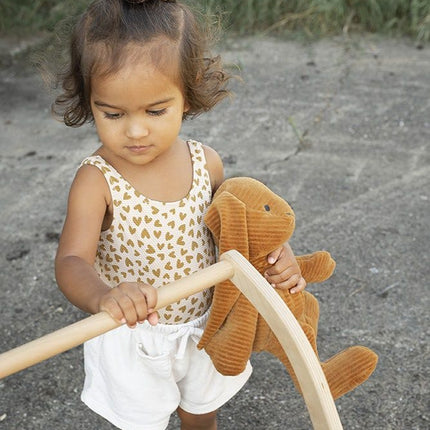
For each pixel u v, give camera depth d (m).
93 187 1.46
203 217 1.50
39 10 4.54
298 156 3.29
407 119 3.58
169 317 1.55
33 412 2.06
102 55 1.33
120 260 1.52
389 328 2.34
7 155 3.33
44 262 2.64
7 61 4.14
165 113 1.38
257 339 1.50
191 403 1.65
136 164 1.45
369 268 2.61
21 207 2.96
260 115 3.63
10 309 2.43
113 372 1.55
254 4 4.50
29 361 1.12
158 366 1.53
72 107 1.51
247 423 2.02
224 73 1.60
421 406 2.06
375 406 2.06
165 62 1.34
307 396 1.29
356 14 4.54
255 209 1.46
